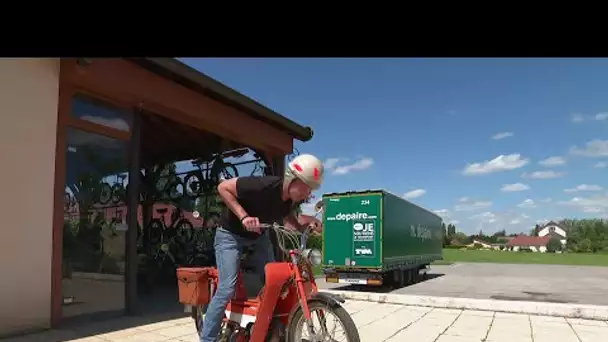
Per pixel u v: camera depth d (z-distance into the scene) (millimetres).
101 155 6625
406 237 17453
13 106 5410
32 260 5520
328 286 16766
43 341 5172
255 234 4004
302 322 3701
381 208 14797
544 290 15555
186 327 6164
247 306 3959
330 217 15625
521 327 6953
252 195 3754
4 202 5270
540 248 106625
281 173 11133
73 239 6176
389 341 5961
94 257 6453
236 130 9133
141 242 12414
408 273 18172
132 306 6941
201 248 12250
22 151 5469
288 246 3834
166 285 11641
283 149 10844
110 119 6738
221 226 4020
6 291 5254
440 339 6109
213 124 8578
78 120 6242
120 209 6902
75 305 6152
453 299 8844
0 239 5211
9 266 5289
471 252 62938
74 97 6250
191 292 4395
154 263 12008
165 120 9688
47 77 5781
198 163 12539
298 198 3711
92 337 5480
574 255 54875
